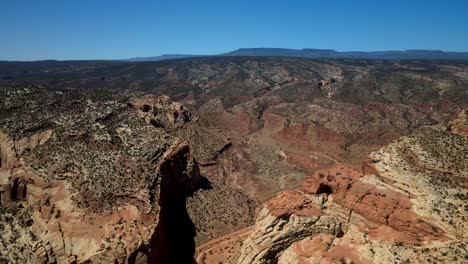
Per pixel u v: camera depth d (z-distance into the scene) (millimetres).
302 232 43312
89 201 57062
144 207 57750
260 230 44156
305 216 43469
